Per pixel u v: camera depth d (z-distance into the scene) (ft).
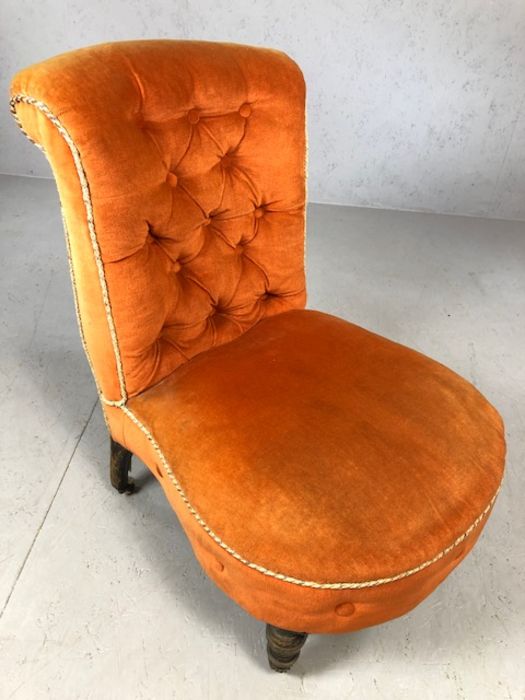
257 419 2.87
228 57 3.09
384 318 5.98
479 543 3.98
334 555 2.46
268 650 3.11
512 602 3.67
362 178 7.64
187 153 3.03
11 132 7.59
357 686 3.24
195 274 3.34
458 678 3.30
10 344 5.26
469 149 7.29
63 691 3.14
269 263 3.66
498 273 6.78
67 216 2.72
